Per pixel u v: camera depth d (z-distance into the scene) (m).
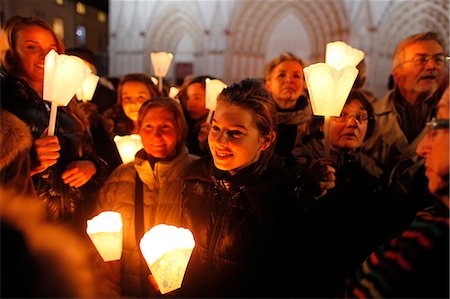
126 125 3.29
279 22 19.27
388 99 2.65
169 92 4.95
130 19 20.05
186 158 2.08
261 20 19.16
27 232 1.50
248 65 19.50
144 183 2.04
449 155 0.99
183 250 1.27
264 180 1.49
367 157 2.18
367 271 1.17
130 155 2.28
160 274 1.25
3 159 1.37
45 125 1.94
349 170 1.98
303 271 1.57
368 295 1.12
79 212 2.15
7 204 1.40
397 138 2.50
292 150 2.32
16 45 1.90
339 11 18.02
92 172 2.17
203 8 19.22
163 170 2.01
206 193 1.63
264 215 1.47
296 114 2.61
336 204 1.82
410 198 2.09
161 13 19.70
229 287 1.50
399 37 17.59
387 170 2.39
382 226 2.02
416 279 1.01
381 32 17.58
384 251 1.15
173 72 20.22
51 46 1.97
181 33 19.98
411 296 1.02
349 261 1.78
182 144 2.11
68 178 2.01
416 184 2.09
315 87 1.39
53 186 1.93
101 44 27.38
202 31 19.36
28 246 1.51
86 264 1.97
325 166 1.40
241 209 1.50
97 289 1.91
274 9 18.98
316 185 1.43
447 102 1.05
